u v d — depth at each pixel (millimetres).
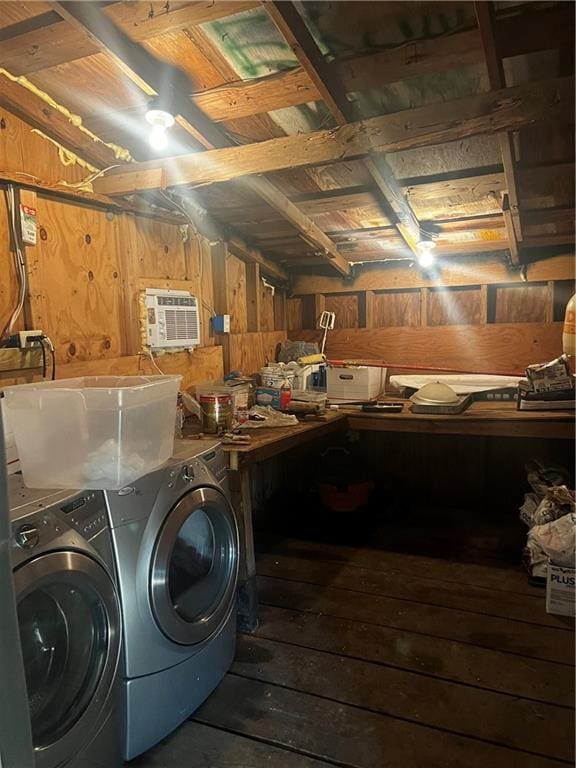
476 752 1526
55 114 2027
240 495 2154
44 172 2080
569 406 2818
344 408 3078
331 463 3688
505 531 3180
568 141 2156
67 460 1435
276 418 2705
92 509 1398
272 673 1891
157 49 1733
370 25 1635
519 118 1776
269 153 2107
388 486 3873
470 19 1600
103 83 1896
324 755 1529
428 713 1682
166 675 1572
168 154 2377
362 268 3859
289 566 2742
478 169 2428
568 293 3373
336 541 3062
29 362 1992
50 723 1227
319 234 3193
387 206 2838
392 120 1913
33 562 1164
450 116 1847
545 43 1685
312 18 1609
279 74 1842
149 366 2682
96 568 1352
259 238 3449
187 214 2877
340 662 1945
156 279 2758
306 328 4109
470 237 3285
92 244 2359
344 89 1928
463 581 2547
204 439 2250
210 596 1844
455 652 1989
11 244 1963
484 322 3570
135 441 1543
